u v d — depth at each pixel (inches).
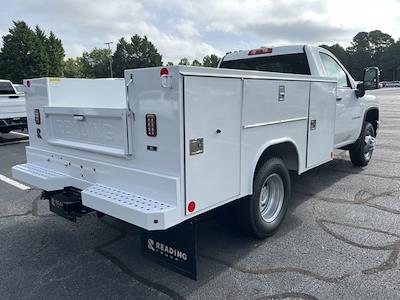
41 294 117.2
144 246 119.1
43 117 150.4
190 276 108.0
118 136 116.1
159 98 101.0
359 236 154.4
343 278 122.3
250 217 140.5
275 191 156.0
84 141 131.2
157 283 122.5
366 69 228.4
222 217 148.8
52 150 148.7
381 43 4101.9
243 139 123.0
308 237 154.3
